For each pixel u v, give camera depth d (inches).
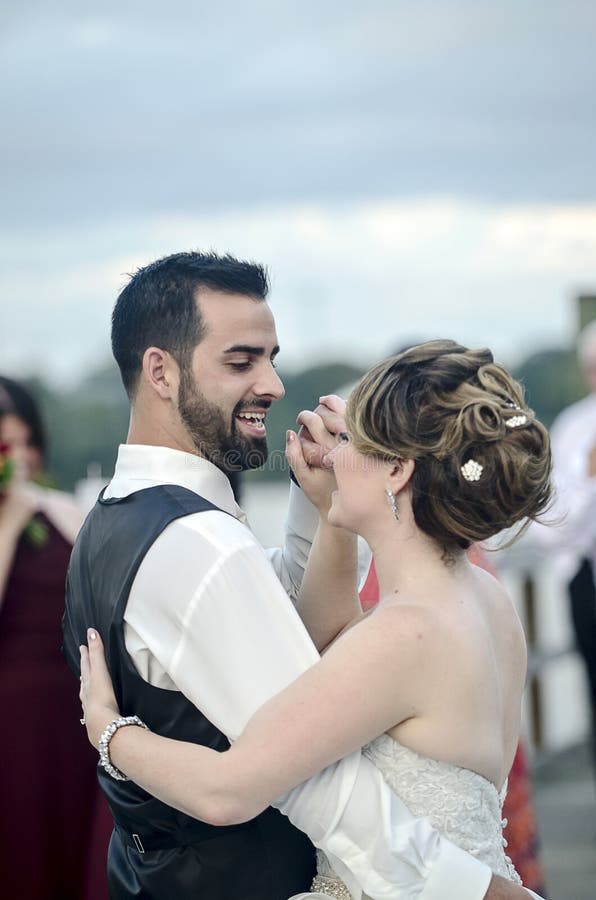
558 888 168.2
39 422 140.5
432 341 72.6
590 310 274.4
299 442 80.6
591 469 193.9
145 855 75.0
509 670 75.3
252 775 65.9
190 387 75.8
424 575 70.7
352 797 67.7
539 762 226.8
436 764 68.8
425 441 68.5
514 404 70.4
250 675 69.2
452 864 66.8
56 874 127.9
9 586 128.0
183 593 70.1
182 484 76.5
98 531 76.3
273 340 77.6
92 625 75.2
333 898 72.2
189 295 75.5
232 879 72.6
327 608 81.1
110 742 71.3
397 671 67.3
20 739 127.1
